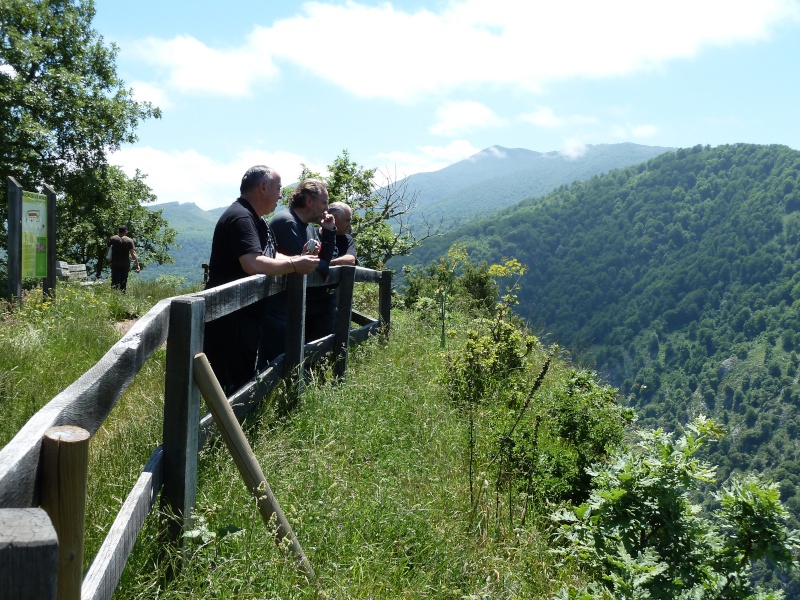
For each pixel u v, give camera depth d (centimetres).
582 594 307
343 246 758
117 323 1095
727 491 322
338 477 377
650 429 361
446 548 351
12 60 2986
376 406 532
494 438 492
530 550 374
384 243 2002
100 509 295
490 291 1825
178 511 293
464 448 502
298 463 389
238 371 473
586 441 509
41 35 3192
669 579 303
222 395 299
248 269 472
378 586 310
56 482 152
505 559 362
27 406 480
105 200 3303
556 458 479
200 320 305
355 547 328
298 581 287
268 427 444
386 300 941
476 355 652
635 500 324
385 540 344
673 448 341
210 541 286
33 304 938
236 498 325
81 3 3306
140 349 251
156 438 386
